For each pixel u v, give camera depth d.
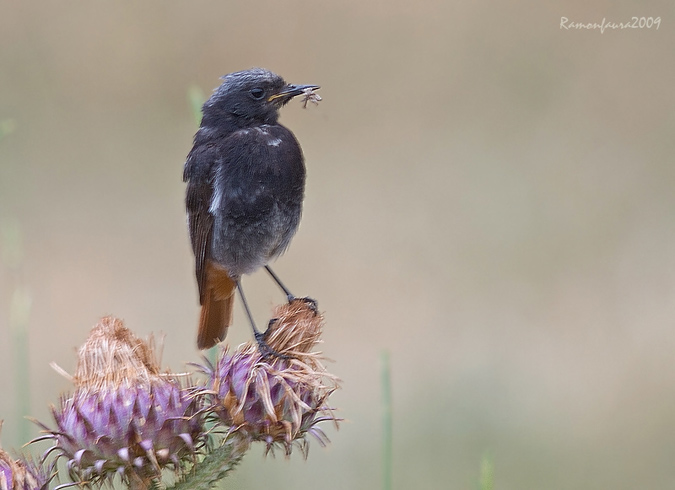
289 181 8.27
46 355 13.80
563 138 19.22
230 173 8.17
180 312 15.45
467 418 12.28
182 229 17.38
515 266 16.14
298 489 10.55
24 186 18.11
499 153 18.95
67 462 5.73
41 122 19.12
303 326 6.04
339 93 20.11
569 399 12.93
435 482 11.27
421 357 14.11
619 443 12.12
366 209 17.86
